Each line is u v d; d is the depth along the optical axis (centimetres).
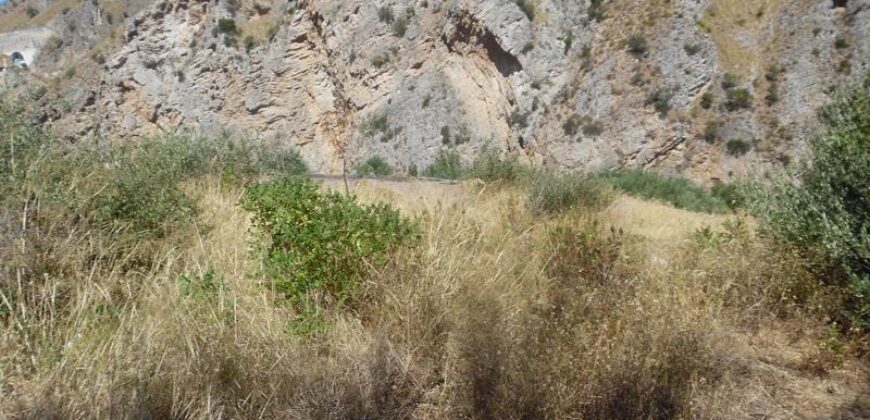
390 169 2047
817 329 432
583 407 317
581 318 379
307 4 4900
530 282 448
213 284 367
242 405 295
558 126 3838
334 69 4769
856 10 3572
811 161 543
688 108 3591
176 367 300
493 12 4191
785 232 533
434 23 4466
